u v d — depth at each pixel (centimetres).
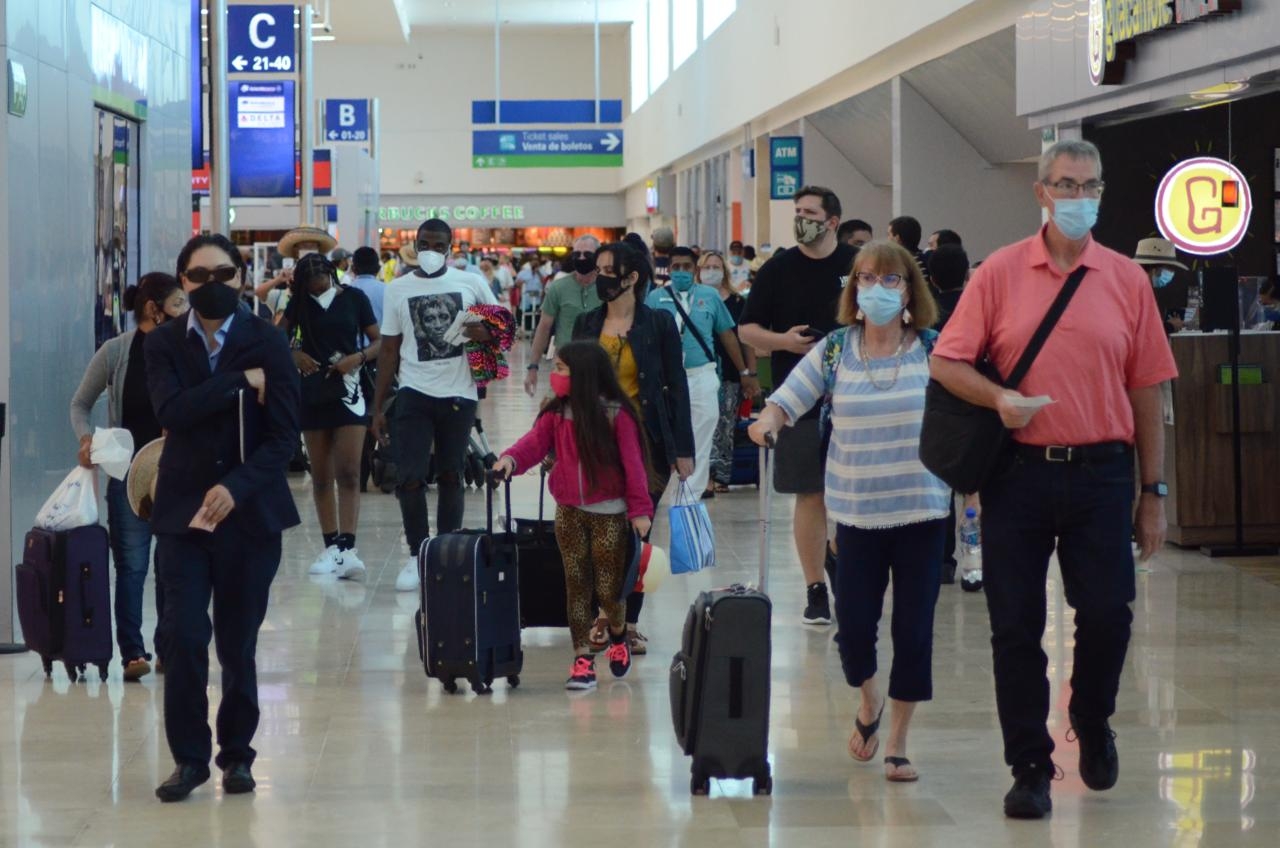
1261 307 1476
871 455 682
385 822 645
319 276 1216
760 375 1669
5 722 808
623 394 859
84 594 889
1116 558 623
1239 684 865
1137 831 625
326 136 4819
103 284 1193
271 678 897
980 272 635
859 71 2838
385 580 1212
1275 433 1285
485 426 2475
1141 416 636
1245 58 1340
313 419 1214
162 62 1369
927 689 688
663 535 1438
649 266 927
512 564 871
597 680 891
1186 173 1514
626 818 648
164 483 672
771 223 3672
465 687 877
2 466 974
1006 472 629
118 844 620
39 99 1034
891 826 635
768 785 679
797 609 1080
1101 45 1571
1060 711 809
